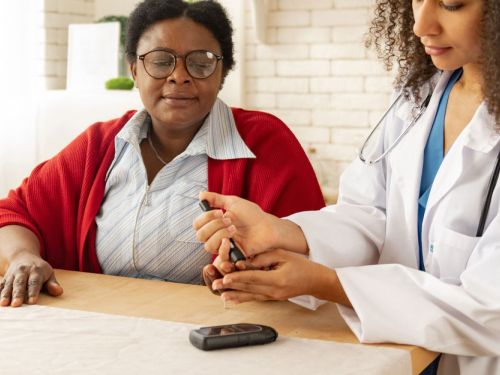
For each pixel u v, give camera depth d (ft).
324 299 4.53
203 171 6.01
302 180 6.12
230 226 4.51
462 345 4.25
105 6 11.85
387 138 5.19
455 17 4.08
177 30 5.84
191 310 4.84
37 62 11.44
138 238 5.91
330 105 10.69
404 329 4.22
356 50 10.45
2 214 6.14
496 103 4.21
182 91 5.81
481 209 4.48
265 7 10.76
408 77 5.06
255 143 6.12
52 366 3.82
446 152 4.76
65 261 6.32
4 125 11.25
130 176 6.09
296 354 4.01
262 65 10.98
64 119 10.74
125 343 4.15
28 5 11.38
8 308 4.83
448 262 4.54
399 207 4.92
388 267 4.51
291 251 4.81
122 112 10.42
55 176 6.32
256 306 4.92
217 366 3.82
